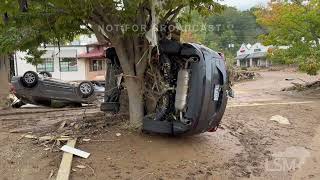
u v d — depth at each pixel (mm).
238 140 8562
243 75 36531
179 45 7500
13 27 7953
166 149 7344
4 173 6379
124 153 7082
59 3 6879
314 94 17469
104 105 9195
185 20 8664
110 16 7562
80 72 35531
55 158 6828
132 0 6863
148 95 7996
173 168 6781
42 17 7555
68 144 7316
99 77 35219
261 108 12164
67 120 9438
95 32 8281
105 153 7043
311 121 10805
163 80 7711
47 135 8047
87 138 7695
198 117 7227
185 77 7336
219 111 7691
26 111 12750
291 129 9906
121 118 8734
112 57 8953
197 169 6855
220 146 8000
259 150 8234
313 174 7254
